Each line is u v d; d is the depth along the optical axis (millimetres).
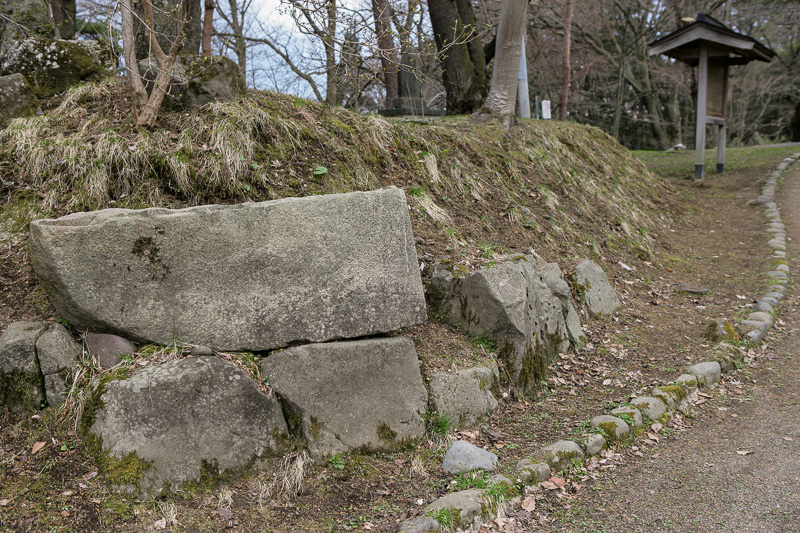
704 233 9789
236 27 13828
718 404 4586
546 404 4453
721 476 3490
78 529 2701
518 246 6102
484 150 7586
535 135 8992
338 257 3541
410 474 3371
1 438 3004
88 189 4133
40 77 5117
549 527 3006
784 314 6562
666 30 26078
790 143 21141
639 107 31609
